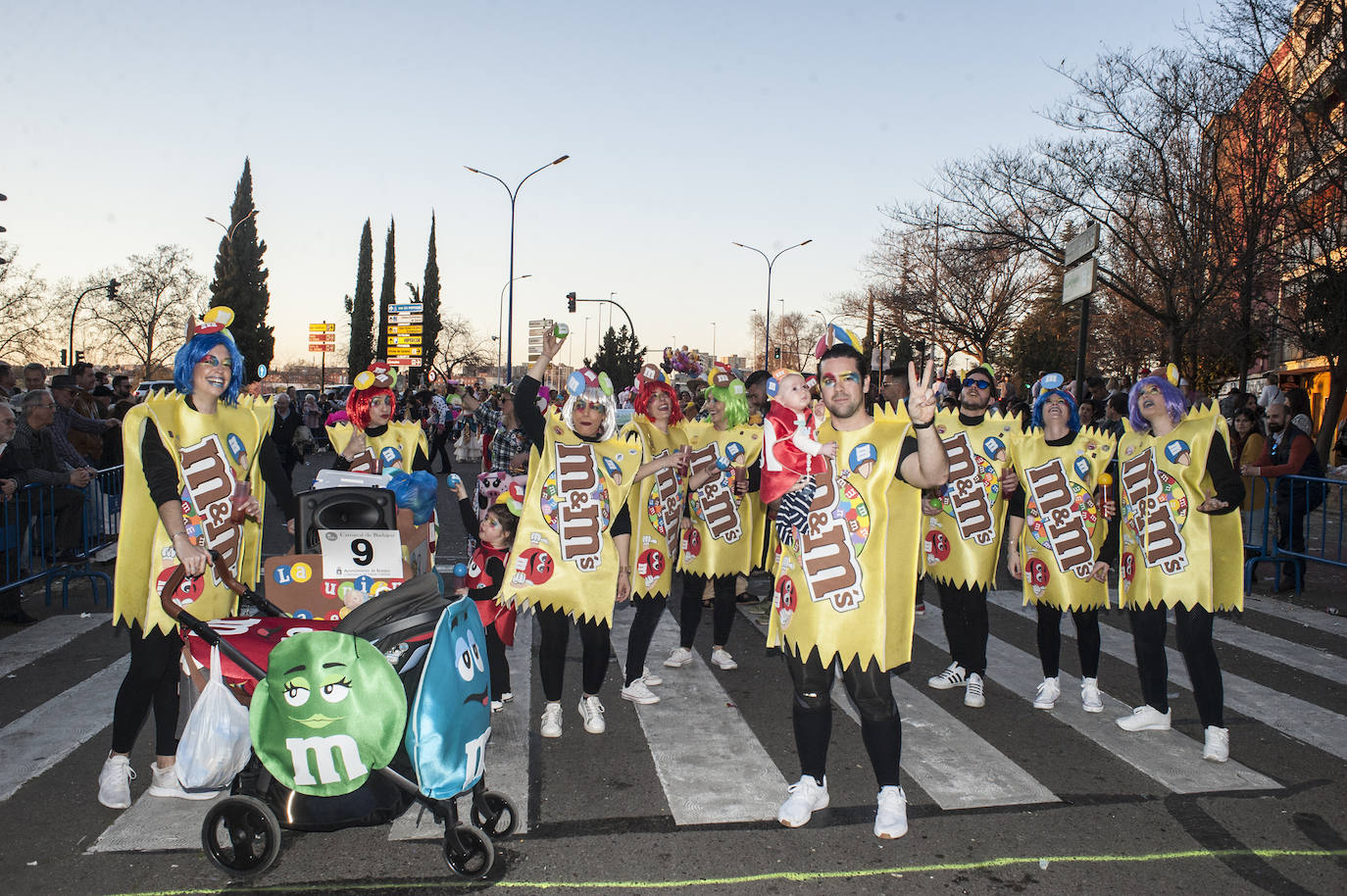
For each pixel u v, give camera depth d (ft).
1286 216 60.39
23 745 15.31
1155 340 96.02
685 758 15.05
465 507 19.42
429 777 10.65
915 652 21.79
